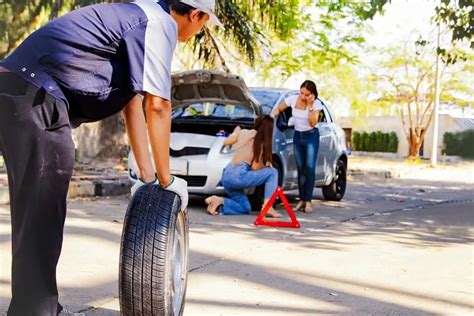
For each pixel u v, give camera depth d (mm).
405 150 33781
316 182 11195
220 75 9727
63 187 3326
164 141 3410
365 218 9820
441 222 9570
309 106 9922
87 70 3283
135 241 3480
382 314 4809
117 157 16109
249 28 16031
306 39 24141
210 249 6910
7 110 3229
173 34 3381
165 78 3330
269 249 7051
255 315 4672
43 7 13852
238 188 9383
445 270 6266
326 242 7594
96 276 5566
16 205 3303
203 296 5113
